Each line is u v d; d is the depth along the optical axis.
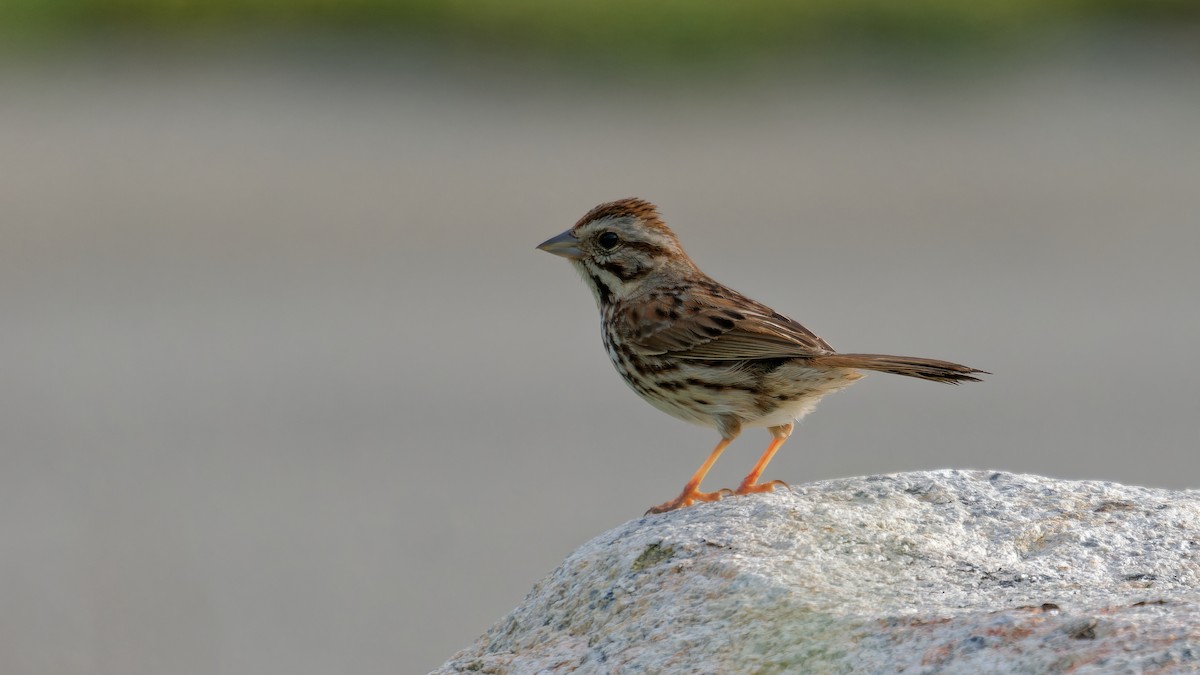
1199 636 5.95
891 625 6.63
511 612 8.35
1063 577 7.56
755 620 7.07
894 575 7.57
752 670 6.72
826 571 7.55
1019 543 8.05
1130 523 8.27
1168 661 5.81
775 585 7.31
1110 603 6.58
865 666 6.43
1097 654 5.96
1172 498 8.69
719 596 7.37
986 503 8.54
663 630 7.28
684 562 7.80
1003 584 7.44
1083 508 8.50
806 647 6.73
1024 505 8.52
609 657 7.26
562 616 7.95
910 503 8.52
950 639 6.37
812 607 7.05
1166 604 6.45
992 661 6.12
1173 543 8.01
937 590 7.32
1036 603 6.78
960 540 8.05
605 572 8.02
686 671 6.89
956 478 8.93
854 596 7.21
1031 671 5.98
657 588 7.67
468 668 7.69
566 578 8.20
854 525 8.16
